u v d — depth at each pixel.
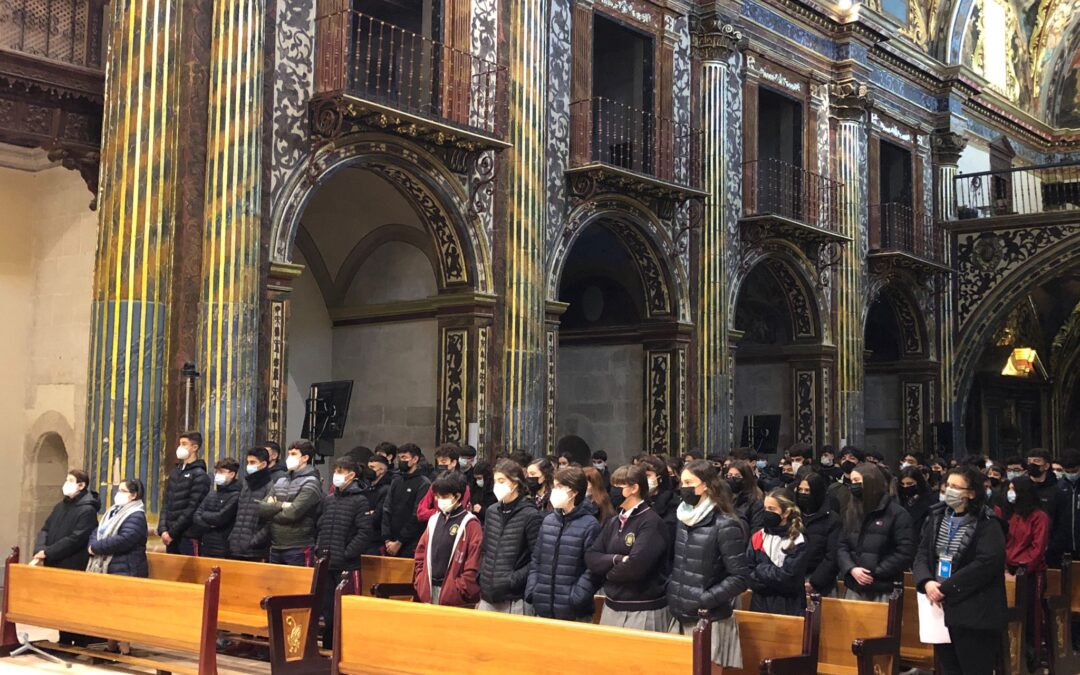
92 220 13.41
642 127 17.41
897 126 24.20
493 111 14.74
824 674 7.22
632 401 18.73
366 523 9.08
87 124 11.74
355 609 6.70
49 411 13.70
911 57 24.25
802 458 11.62
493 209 14.82
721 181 18.55
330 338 17.03
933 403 25.06
